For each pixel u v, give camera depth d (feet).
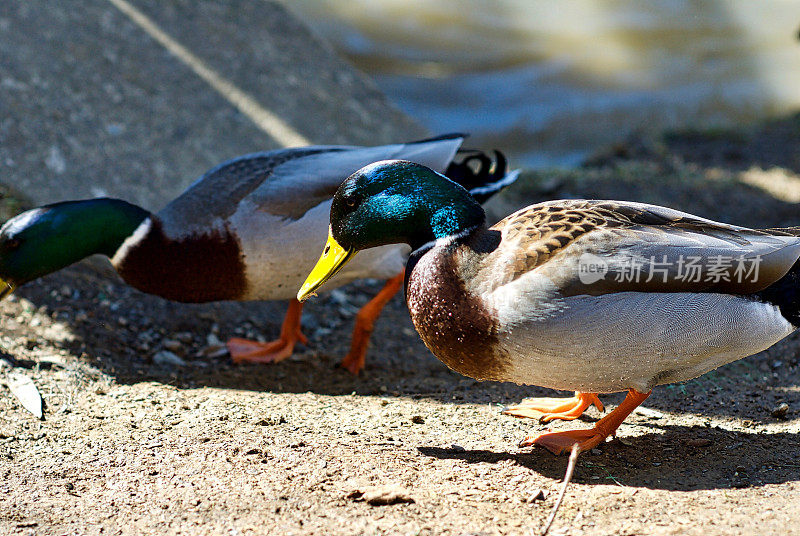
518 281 19.34
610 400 26.07
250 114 46.57
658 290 19.27
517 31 84.99
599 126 67.67
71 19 47.37
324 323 35.45
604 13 90.43
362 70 75.31
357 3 87.30
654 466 21.04
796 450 21.68
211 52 49.52
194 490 19.77
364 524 17.95
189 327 33.12
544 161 62.03
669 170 56.95
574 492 19.52
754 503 18.47
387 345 33.60
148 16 50.14
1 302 30.89
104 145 41.39
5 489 20.15
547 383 20.56
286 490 19.54
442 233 20.67
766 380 27.66
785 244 19.97
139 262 28.09
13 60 43.21
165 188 40.88
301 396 27.17
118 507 19.19
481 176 31.07
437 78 74.84
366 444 22.29
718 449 21.97
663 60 81.00
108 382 27.30
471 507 18.74
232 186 28.22
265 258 27.81
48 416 24.47
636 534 17.28
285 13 55.57
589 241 19.45
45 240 27.30
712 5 93.20
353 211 21.17
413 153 29.84
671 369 20.33
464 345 20.17
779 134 64.39
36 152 39.40
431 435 23.31
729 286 19.57
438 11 87.40
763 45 84.69
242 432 23.16
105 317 31.96
